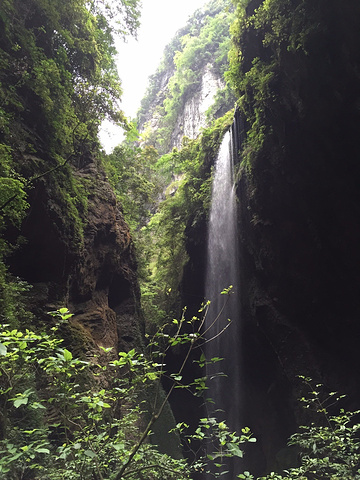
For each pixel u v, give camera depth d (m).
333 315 12.30
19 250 9.09
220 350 19.22
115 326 14.62
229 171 19.72
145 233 29.52
